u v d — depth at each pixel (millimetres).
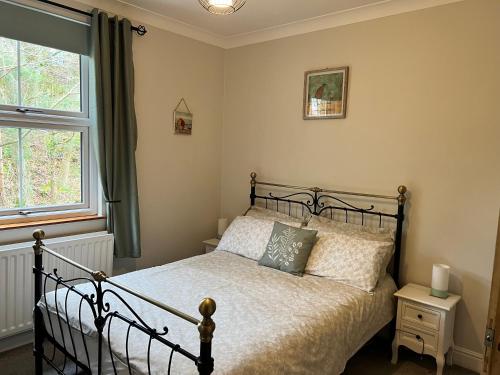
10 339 2523
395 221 2797
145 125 3156
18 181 2572
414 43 2650
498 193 2383
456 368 2525
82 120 2814
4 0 2314
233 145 3809
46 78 2629
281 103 3404
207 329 1223
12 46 2457
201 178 3711
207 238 3836
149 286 2242
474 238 2484
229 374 1399
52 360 2332
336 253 2586
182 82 3414
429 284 2680
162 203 3371
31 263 2480
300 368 1703
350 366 2516
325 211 3176
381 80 2816
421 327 2404
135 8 2922
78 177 2869
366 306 2250
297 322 1852
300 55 3244
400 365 2541
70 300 1973
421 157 2670
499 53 2334
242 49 3650
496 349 1126
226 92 3824
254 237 2984
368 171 2928
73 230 2785
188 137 3535
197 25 3311
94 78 2689
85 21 2680
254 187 3598
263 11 2932
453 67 2504
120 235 2951
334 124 3084
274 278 2490
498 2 2322
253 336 1674
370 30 2846
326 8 2844
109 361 1614
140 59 3061
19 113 2496
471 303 2512
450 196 2564
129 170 2947
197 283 2336
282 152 3438
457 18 2471
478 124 2430
